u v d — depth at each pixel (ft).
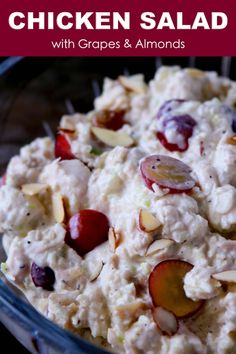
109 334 0.84
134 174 0.94
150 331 0.81
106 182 0.95
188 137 1.01
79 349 0.77
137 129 1.11
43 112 1.35
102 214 0.94
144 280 0.86
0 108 1.27
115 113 1.16
